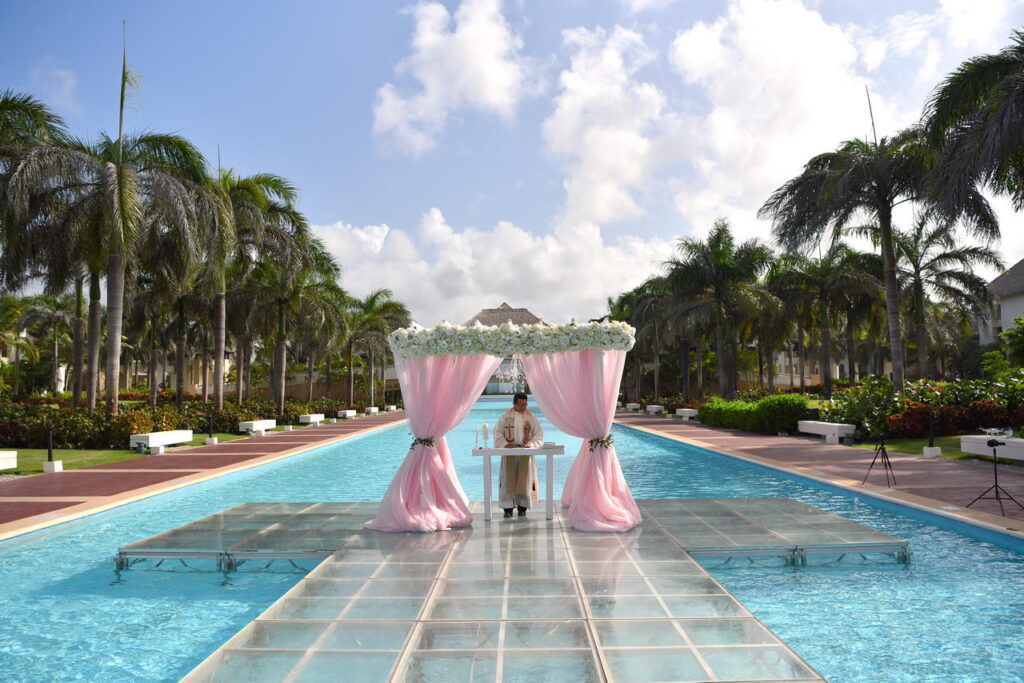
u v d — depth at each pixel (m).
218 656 4.23
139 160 19.77
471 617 4.89
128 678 4.36
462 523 7.98
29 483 12.31
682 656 4.16
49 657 4.70
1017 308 40.31
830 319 35.62
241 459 16.41
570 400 8.27
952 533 7.99
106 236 18.25
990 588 5.93
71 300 52.66
